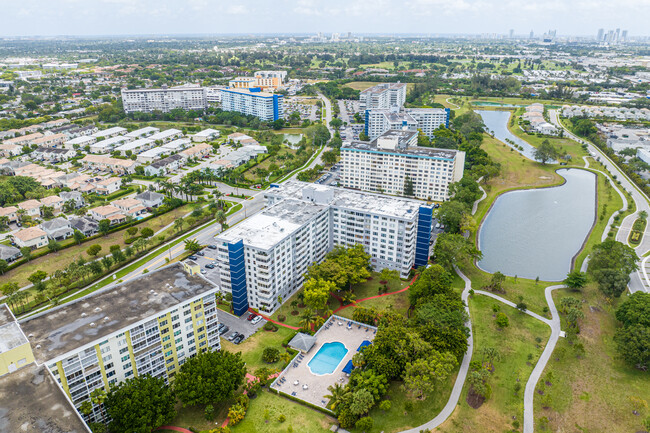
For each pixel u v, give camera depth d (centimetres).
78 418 11338
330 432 16012
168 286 18725
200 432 15862
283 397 17675
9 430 10950
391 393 17700
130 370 16588
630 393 17912
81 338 15300
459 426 16300
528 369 19150
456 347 18950
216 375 16725
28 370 13062
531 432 16138
